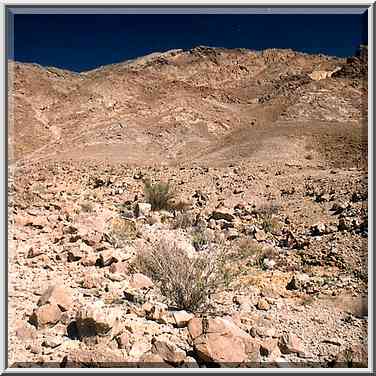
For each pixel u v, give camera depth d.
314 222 10.80
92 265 7.10
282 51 155.38
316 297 6.40
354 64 69.69
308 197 13.47
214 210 11.58
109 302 5.68
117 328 4.70
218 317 5.13
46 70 81.44
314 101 61.50
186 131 57.22
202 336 4.57
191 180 19.16
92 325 4.63
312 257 8.21
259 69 151.38
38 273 6.62
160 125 58.34
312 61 150.00
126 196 14.53
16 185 15.54
